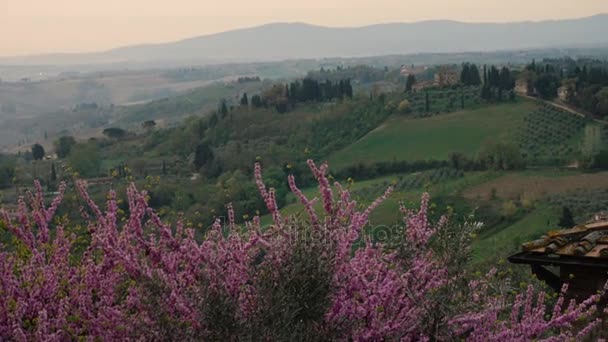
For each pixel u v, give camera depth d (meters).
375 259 5.78
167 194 58.62
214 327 4.90
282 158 124.50
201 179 101.62
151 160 147.62
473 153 146.38
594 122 152.62
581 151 131.38
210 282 5.09
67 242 5.93
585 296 9.56
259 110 180.12
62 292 5.59
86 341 5.11
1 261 5.52
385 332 5.44
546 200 102.38
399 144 154.88
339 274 5.54
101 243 5.27
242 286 5.45
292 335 4.94
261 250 5.85
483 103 180.00
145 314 5.13
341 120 169.50
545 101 174.88
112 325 5.18
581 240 9.82
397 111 173.25
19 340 4.86
